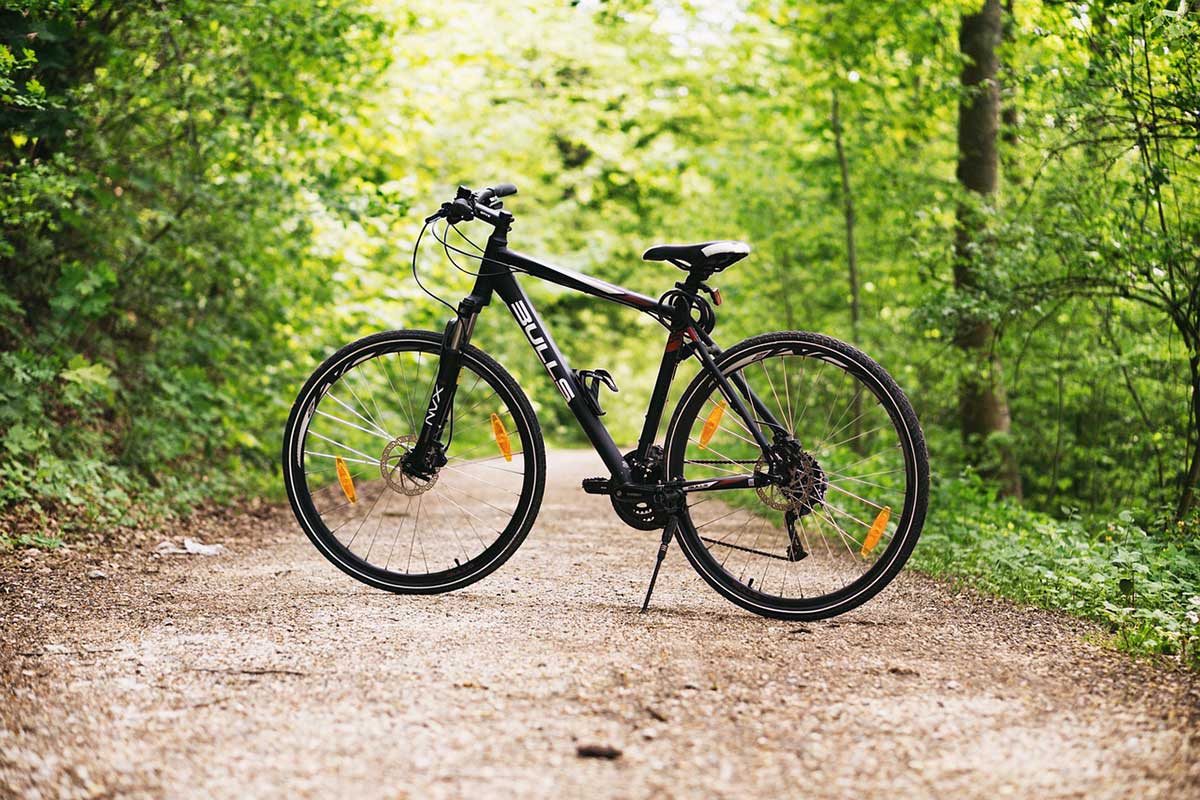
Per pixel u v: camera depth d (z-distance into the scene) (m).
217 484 7.13
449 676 2.87
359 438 8.48
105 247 7.27
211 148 7.48
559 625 3.49
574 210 18.95
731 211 12.10
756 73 11.65
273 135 7.80
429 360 4.21
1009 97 7.38
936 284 8.09
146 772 2.21
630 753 2.30
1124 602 3.93
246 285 8.27
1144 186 5.55
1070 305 7.77
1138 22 5.24
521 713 2.56
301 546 5.53
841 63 9.59
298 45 7.25
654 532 6.02
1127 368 7.56
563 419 20.86
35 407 5.91
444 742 2.37
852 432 8.99
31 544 4.88
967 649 3.21
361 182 8.41
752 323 11.98
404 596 4.00
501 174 16.34
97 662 3.02
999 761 2.25
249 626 3.46
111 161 7.01
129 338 7.64
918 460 3.54
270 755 2.30
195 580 4.35
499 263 3.97
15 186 5.79
